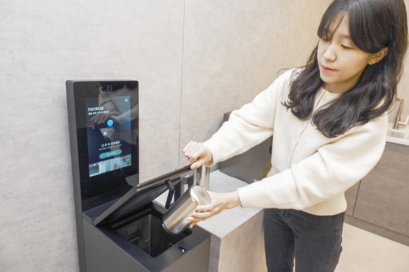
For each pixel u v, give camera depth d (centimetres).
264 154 139
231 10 144
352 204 226
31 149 87
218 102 154
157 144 128
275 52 184
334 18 65
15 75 79
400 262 188
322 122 77
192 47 130
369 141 73
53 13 83
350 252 196
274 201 81
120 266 79
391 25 62
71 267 108
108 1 95
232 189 143
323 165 78
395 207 205
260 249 137
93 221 87
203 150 93
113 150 98
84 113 86
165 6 113
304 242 102
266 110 100
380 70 70
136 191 69
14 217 88
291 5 184
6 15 75
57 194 97
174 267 73
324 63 71
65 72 90
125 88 96
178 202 77
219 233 108
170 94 127
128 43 104
